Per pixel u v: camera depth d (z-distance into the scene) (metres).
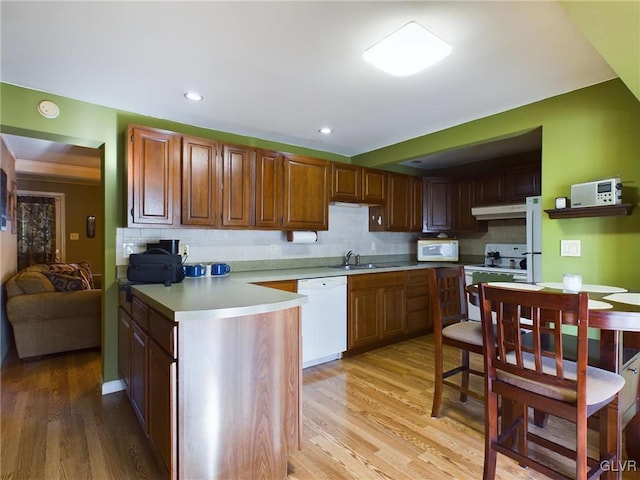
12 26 1.69
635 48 1.46
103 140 2.72
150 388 1.83
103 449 1.98
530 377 1.47
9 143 3.77
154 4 1.53
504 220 4.64
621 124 2.26
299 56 1.98
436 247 4.77
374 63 1.95
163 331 1.66
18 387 2.83
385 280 3.87
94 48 1.90
